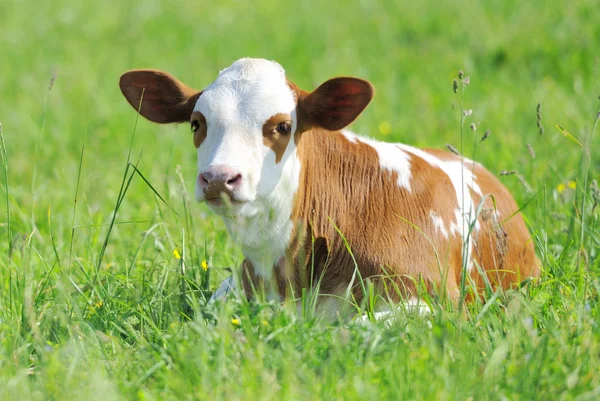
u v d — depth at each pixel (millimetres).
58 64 25031
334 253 9742
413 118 18266
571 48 21391
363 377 7359
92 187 14539
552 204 12289
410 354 7625
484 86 19875
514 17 24547
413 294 9562
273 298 9852
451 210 10211
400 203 9906
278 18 29688
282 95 9391
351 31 27141
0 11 31516
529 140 15820
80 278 11164
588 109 17047
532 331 8078
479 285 10531
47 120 19844
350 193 9883
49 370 7676
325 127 9625
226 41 27188
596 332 8234
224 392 7312
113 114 20094
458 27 25344
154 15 30953
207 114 9266
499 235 10078
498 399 7199
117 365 8188
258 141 9141
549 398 7234
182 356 7840
